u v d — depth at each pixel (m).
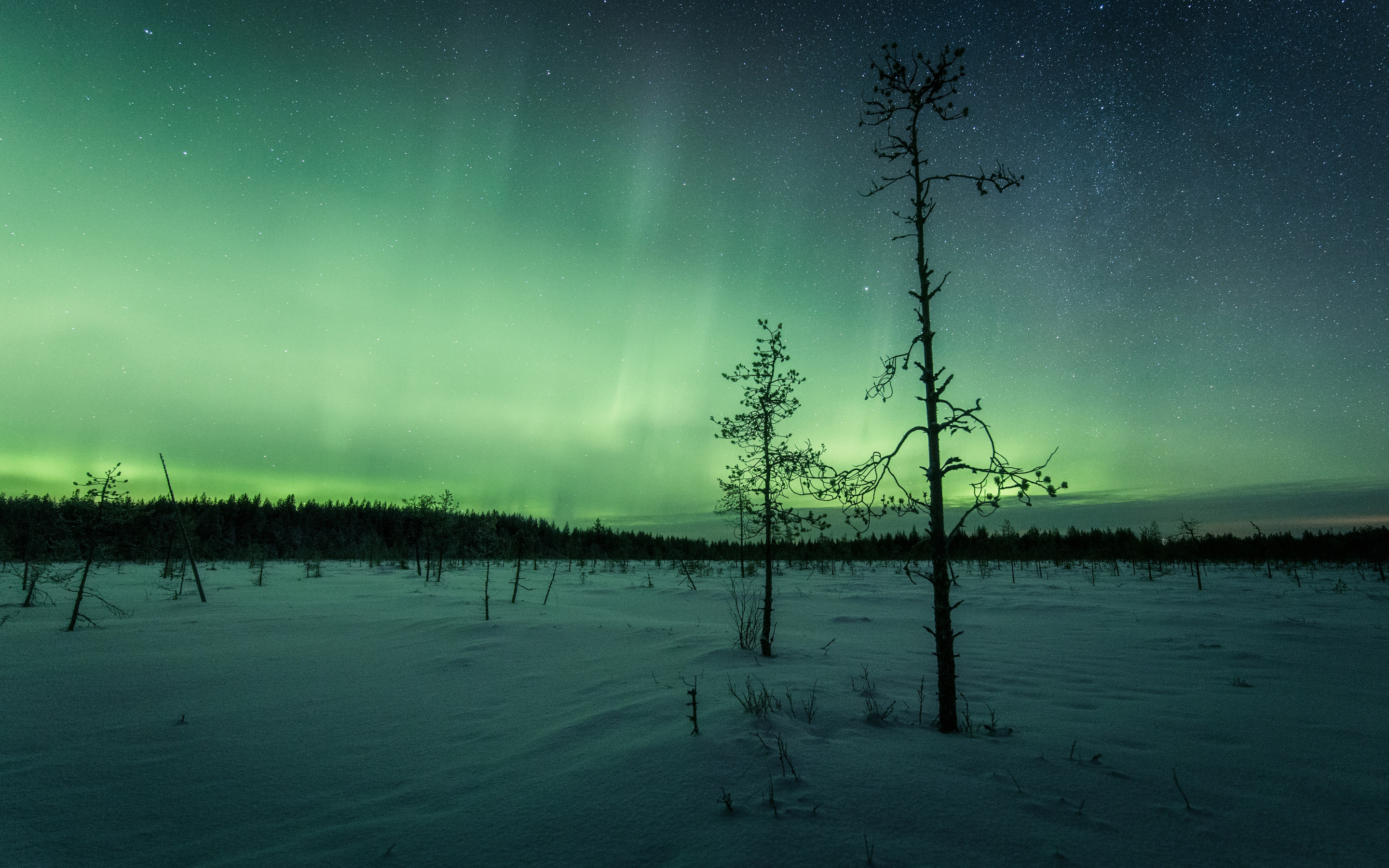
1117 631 9.68
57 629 9.68
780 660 7.03
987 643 8.56
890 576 24.81
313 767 3.90
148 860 2.75
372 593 16.84
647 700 5.14
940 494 4.68
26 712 5.12
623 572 28.81
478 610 12.47
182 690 5.90
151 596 15.32
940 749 3.80
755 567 30.58
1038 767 3.50
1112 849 2.56
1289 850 2.59
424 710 5.21
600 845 2.69
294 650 8.06
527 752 4.03
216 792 3.52
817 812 2.85
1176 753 3.80
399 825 3.02
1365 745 4.01
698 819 2.84
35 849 2.84
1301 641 8.54
